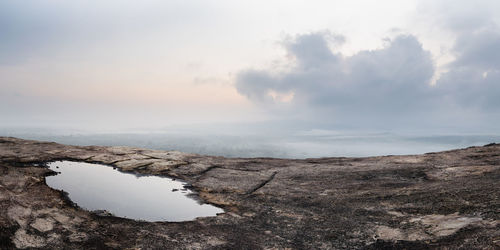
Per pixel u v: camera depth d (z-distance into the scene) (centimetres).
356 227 995
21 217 865
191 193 1460
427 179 1556
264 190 1527
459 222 875
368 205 1222
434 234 828
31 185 1251
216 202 1327
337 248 851
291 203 1322
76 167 1831
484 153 2005
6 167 1504
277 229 1020
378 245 834
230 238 933
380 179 1656
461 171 1605
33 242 749
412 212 1065
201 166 2056
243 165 2180
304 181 1722
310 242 905
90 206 1135
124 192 1388
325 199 1359
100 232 877
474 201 1038
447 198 1136
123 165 1945
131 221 1016
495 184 1213
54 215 944
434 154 2206
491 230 761
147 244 843
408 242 816
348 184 1603
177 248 834
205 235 947
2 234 737
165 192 1452
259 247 870
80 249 753
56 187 1348
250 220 1110
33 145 2325
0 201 938
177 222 1052
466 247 700
